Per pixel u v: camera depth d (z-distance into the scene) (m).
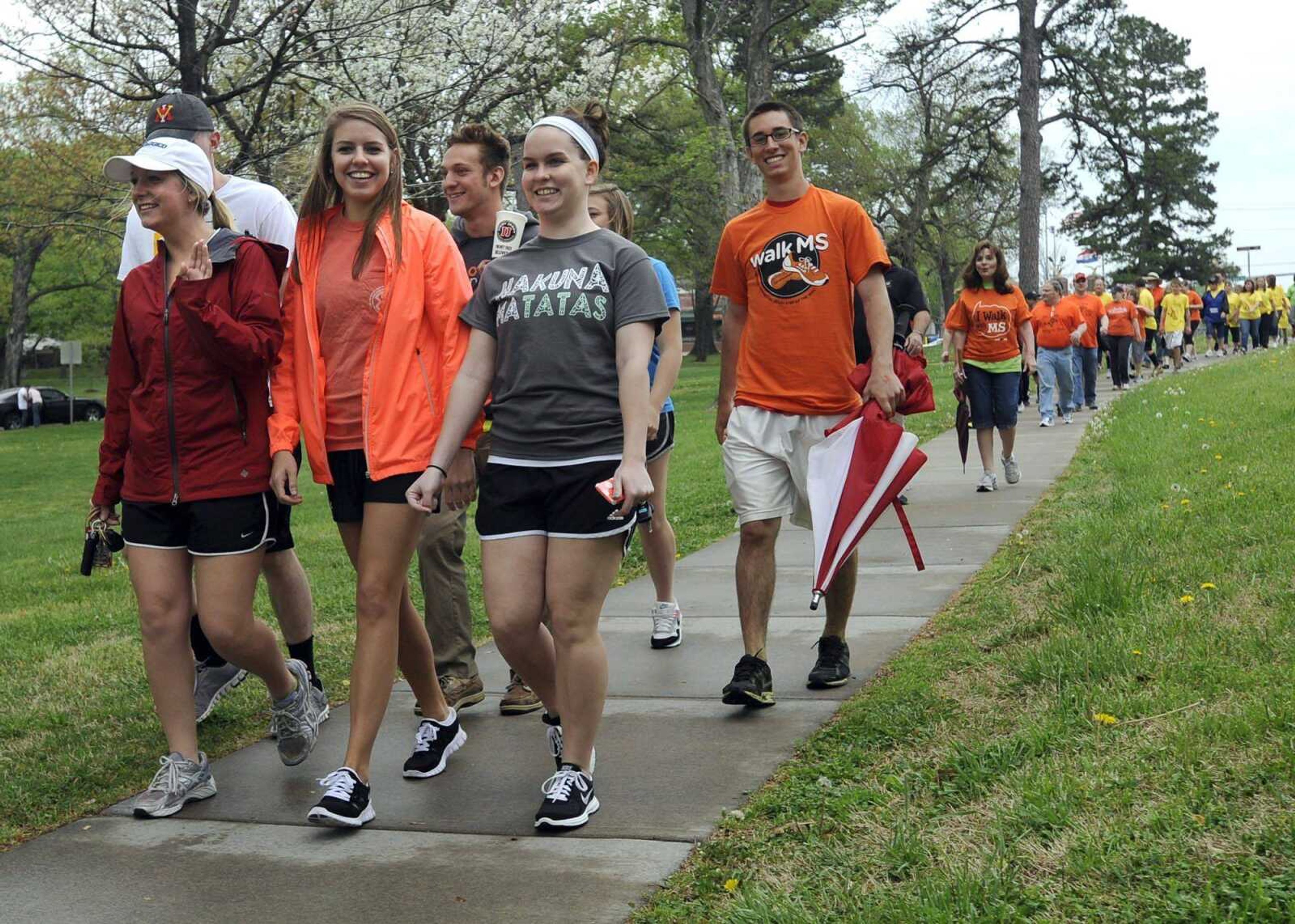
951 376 26.69
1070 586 5.39
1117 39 31.12
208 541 3.92
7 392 41.47
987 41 30.50
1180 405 13.83
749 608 4.69
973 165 35.78
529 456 3.66
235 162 16.59
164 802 3.93
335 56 17.83
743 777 3.92
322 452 3.96
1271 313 30.41
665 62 29.09
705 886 3.12
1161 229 45.09
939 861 3.04
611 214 5.23
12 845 3.78
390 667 3.87
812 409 4.75
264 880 3.40
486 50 19.75
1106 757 3.50
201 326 3.79
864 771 3.78
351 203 4.03
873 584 6.69
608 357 3.68
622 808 3.73
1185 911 2.63
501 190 5.02
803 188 4.79
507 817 3.76
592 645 3.69
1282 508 6.35
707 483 12.09
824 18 32.53
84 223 19.14
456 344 3.96
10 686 5.71
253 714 5.05
